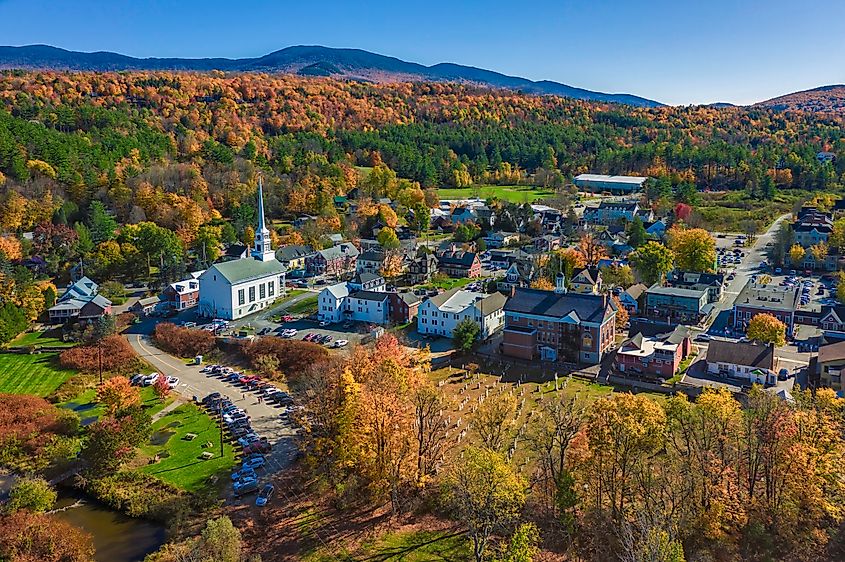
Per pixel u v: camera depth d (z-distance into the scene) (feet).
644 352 358.64
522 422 292.20
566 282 496.23
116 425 269.03
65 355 391.45
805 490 203.31
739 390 325.01
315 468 261.24
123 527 232.73
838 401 237.04
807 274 573.74
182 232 652.48
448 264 602.44
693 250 545.44
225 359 400.88
